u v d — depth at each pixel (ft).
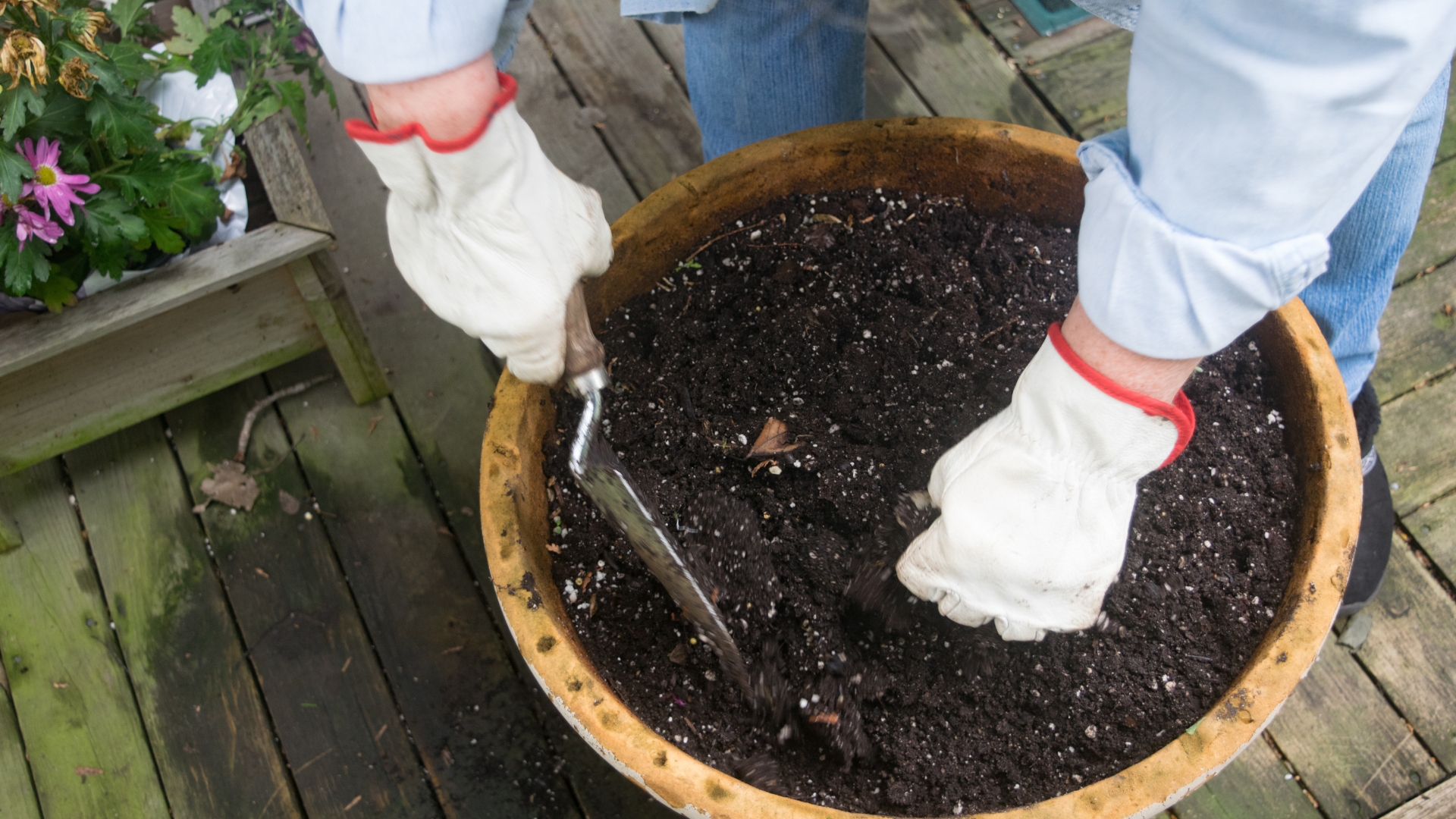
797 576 4.45
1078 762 4.12
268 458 5.74
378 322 5.99
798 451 4.54
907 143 4.71
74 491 5.71
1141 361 3.57
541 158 3.73
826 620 4.40
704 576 4.43
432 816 5.16
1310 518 4.14
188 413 5.82
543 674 3.98
